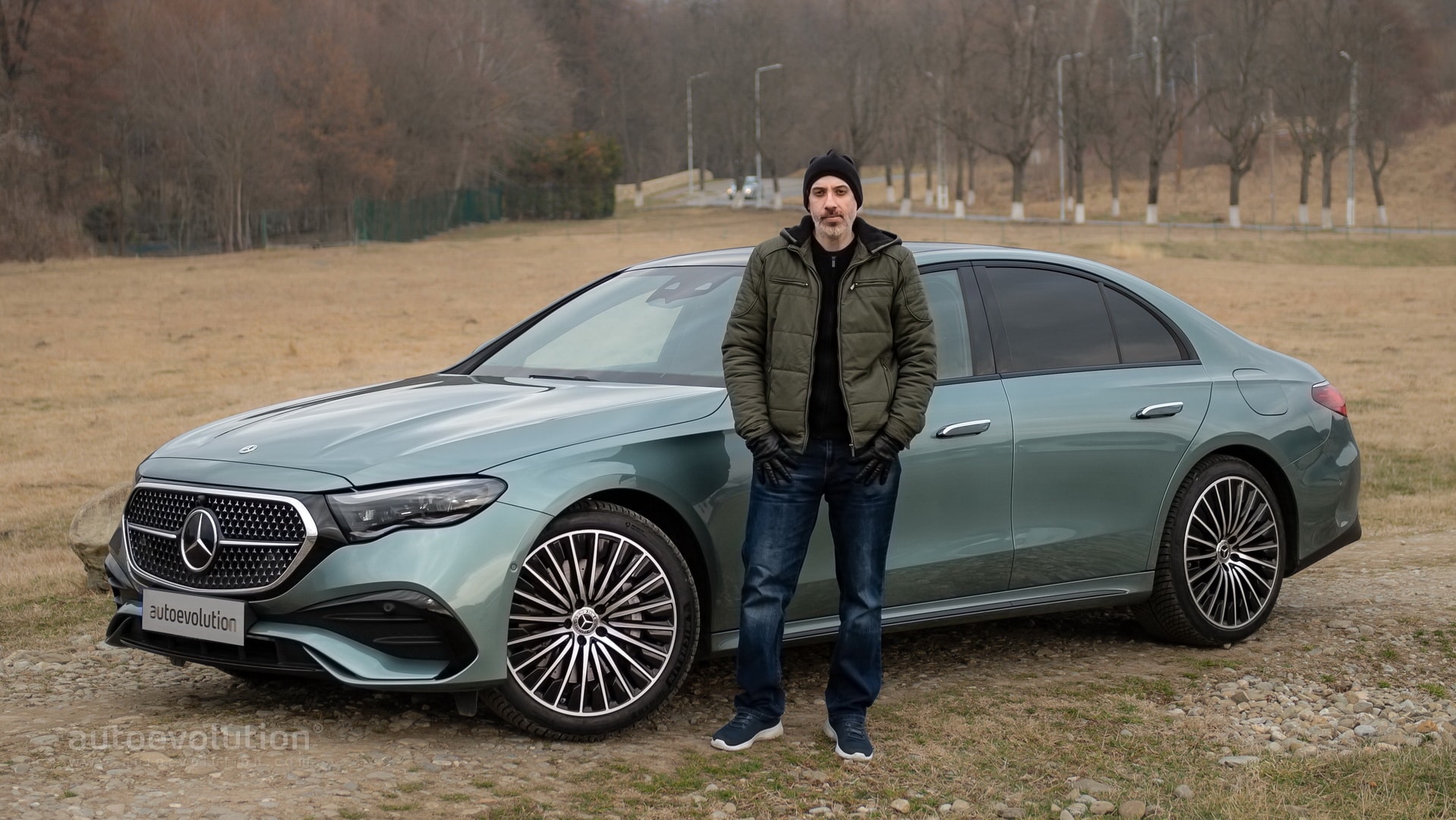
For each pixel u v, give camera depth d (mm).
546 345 5254
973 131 85688
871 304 3926
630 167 133000
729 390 4000
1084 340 5289
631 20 133875
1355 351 22047
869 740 4105
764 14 98438
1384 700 4777
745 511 4406
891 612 4727
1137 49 90312
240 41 65875
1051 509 5023
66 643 5562
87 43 61531
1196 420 5383
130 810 3371
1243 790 3822
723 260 5414
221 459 4230
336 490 3916
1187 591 5352
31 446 13836
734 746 4090
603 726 4137
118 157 63750
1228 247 60094
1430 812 3668
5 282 40031
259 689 4762
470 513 3918
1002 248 5328
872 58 91625
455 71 79188
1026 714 4527
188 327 28250
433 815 3432
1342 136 81750
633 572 4172
